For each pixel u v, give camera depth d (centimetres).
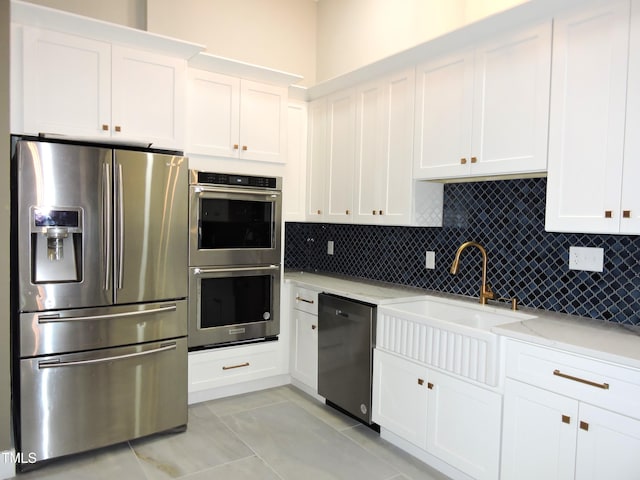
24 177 221
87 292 239
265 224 327
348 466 237
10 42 227
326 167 348
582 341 174
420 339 232
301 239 418
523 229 250
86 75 254
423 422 233
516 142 217
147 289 259
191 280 294
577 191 194
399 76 282
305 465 237
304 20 411
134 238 253
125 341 252
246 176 315
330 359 300
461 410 212
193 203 291
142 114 273
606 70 184
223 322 311
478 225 273
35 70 239
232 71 313
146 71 273
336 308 293
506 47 221
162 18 332
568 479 172
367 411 269
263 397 327
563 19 198
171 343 267
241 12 371
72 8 304
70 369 235
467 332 207
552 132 202
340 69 390
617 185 181
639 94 175
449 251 291
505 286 259
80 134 253
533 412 183
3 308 219
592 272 220
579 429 168
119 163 246
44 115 243
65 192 231
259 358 333
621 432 157
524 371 186
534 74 209
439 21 300
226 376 317
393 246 332
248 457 245
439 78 256
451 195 289
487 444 201
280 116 339
